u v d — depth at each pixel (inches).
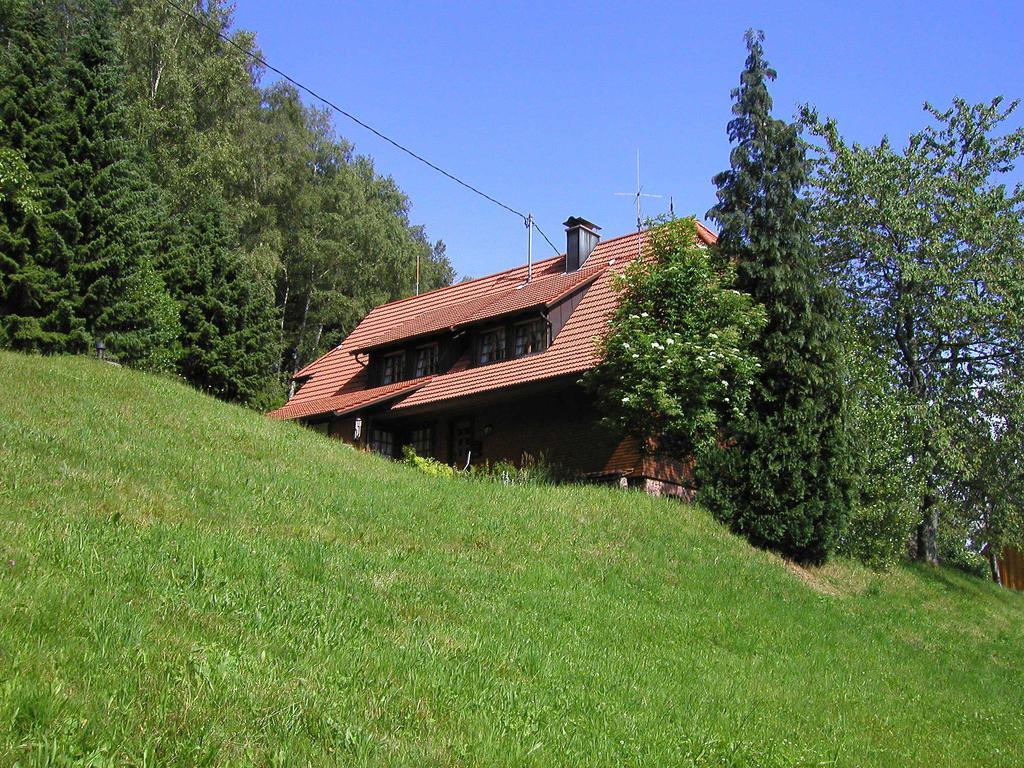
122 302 1098.1
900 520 842.2
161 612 287.3
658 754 278.4
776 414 767.1
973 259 1011.3
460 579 461.4
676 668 410.6
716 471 753.6
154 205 1368.1
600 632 441.7
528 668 343.0
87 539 343.0
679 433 782.5
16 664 217.5
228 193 1662.2
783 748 320.2
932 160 1045.2
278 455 645.9
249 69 1771.7
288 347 1953.7
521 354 1021.2
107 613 264.4
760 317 770.2
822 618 609.9
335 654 292.8
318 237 1893.5
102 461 507.8
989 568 1412.4
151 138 1508.4
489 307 1088.2
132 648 245.9
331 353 1376.7
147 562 335.6
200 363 1322.6
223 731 210.8
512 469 868.6
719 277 807.1
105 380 716.7
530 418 986.7
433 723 251.9
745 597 600.4
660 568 604.7
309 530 482.9
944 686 533.6
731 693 389.7
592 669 365.1
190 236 1381.6
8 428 518.3
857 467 808.3
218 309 1359.5
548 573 525.7
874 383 879.1
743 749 302.2
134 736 199.8
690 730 315.0
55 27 1448.1
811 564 760.3
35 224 1018.7
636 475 823.7
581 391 938.1
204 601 312.0
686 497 805.2
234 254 1425.9
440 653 325.4
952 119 1063.0
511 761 236.1
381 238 1940.2
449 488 673.0
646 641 453.1
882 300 1036.5
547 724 280.5
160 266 1341.0
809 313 782.5
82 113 1093.1
